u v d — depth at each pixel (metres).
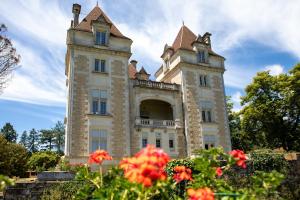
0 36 18.89
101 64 26.75
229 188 5.26
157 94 28.92
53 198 10.77
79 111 24.19
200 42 32.28
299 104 34.25
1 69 19.34
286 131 35.69
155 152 3.93
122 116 25.92
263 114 35.53
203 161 5.53
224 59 33.16
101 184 5.62
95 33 27.00
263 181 4.84
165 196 5.07
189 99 29.67
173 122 28.59
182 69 30.48
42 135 97.06
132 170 3.78
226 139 30.14
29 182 11.05
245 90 38.28
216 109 30.81
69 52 26.72
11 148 25.75
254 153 15.43
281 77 36.03
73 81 24.77
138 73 34.25
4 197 10.62
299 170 15.21
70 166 19.50
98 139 24.30
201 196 4.05
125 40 28.16
